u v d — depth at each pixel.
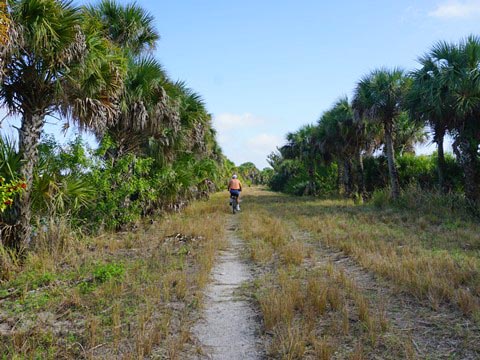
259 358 3.61
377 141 24.34
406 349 3.51
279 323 4.23
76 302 4.93
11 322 4.43
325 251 8.27
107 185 10.46
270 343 3.88
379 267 6.26
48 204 7.98
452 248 7.76
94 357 3.53
